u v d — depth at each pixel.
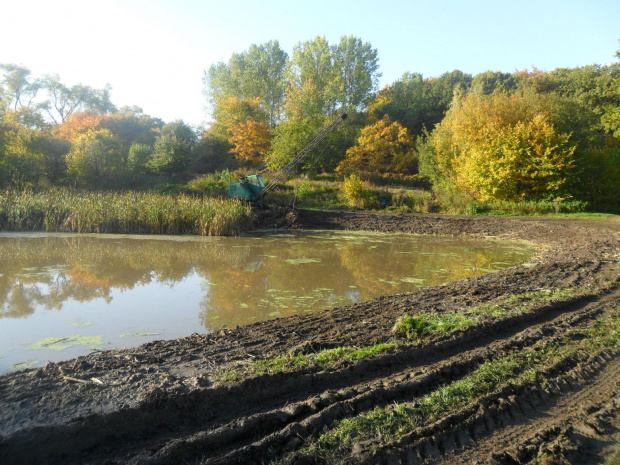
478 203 29.86
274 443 3.90
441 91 65.25
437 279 12.37
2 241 16.97
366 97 58.34
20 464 3.54
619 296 8.98
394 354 5.88
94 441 3.86
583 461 3.74
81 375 5.04
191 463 3.66
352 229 25.77
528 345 6.32
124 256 14.80
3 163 32.22
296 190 34.19
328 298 10.05
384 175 42.78
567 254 15.05
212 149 49.16
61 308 8.73
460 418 4.35
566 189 28.52
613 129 35.56
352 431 4.09
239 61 62.16
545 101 31.75
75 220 20.27
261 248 17.94
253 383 4.89
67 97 67.81
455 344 6.38
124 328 7.62
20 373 5.26
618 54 36.12
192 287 10.83
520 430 4.22
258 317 8.45
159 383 4.86
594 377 5.29
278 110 60.38
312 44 54.75
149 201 22.08
